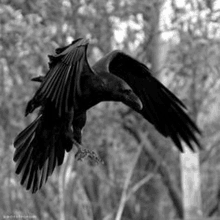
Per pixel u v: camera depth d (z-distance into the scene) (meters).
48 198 18.75
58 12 17.28
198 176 19.44
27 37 16.75
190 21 18.16
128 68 8.58
